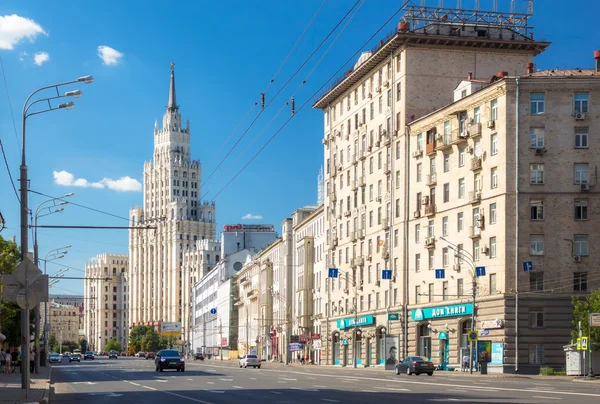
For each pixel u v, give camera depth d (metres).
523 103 70.25
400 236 86.75
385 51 89.19
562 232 69.19
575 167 69.88
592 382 49.75
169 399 33.09
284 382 48.41
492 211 71.25
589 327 57.22
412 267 84.38
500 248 69.56
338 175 106.31
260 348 153.25
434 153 80.75
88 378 61.84
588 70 75.06
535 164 69.94
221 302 197.12
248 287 170.50
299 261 127.12
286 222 135.88
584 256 68.88
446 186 78.88
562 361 67.69
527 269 68.38
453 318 76.31
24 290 30.69
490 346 67.44
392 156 88.88
